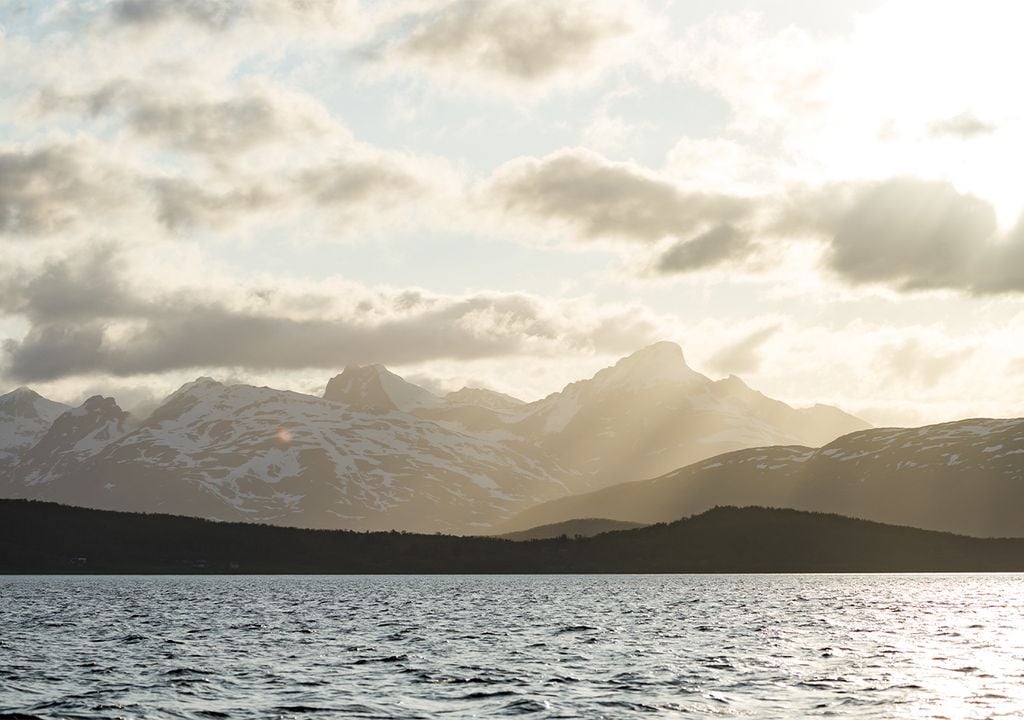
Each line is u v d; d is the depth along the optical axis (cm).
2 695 7138
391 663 9038
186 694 7162
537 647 10506
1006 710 6375
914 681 7694
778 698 6881
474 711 6431
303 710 6500
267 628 13275
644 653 9850
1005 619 14400
